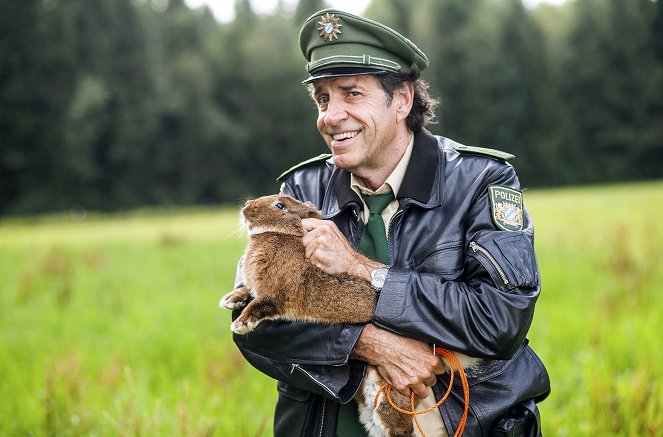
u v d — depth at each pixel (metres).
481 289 2.47
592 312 7.61
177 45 58.06
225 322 8.29
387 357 2.53
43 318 8.67
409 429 2.64
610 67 55.19
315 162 3.19
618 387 5.06
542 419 4.72
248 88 55.38
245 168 54.12
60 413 5.00
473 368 2.60
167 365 6.70
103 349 7.20
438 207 2.70
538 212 21.38
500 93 52.72
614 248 11.70
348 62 2.60
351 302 2.58
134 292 10.38
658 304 8.05
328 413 2.74
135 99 50.88
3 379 6.11
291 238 2.79
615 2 55.47
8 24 47.50
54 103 48.53
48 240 19.28
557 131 53.06
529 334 6.81
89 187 48.69
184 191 51.56
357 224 2.85
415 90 2.82
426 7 54.16
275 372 2.72
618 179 52.81
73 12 50.66
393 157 2.78
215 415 5.10
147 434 4.39
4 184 46.88
